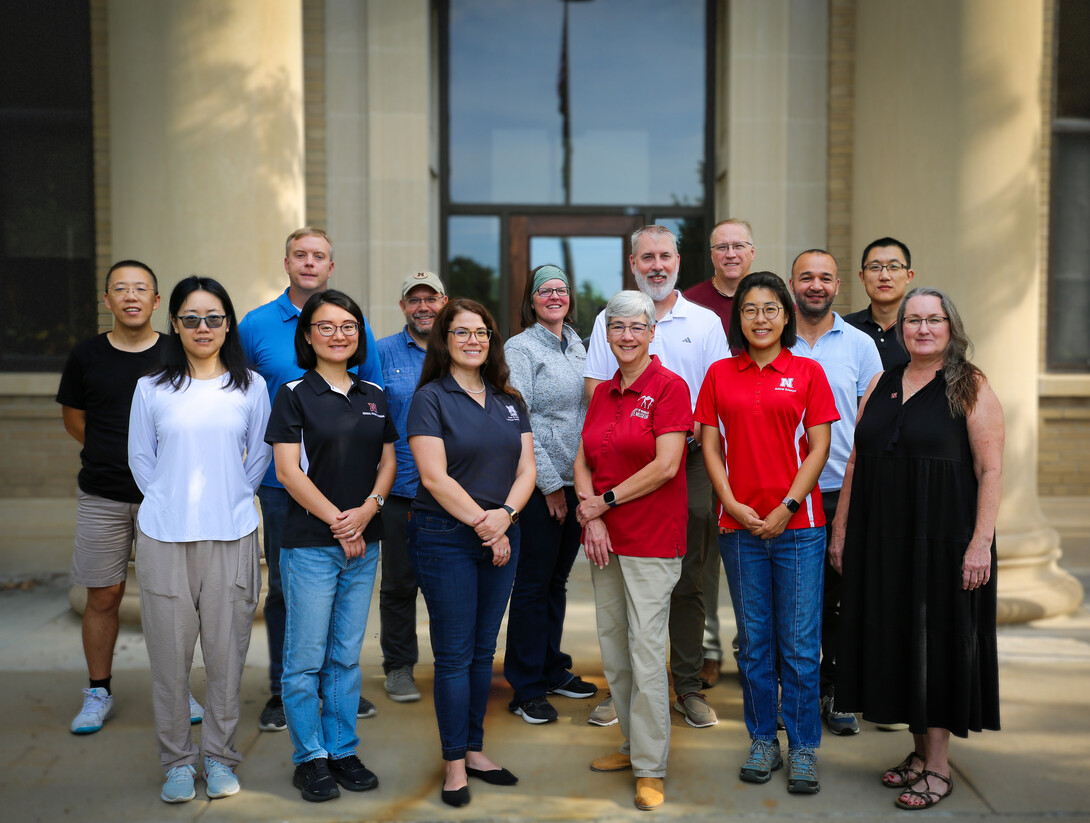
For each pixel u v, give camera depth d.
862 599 3.29
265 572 5.21
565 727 3.79
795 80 6.30
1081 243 6.64
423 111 6.21
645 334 3.19
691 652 3.86
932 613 3.15
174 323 3.19
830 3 6.27
